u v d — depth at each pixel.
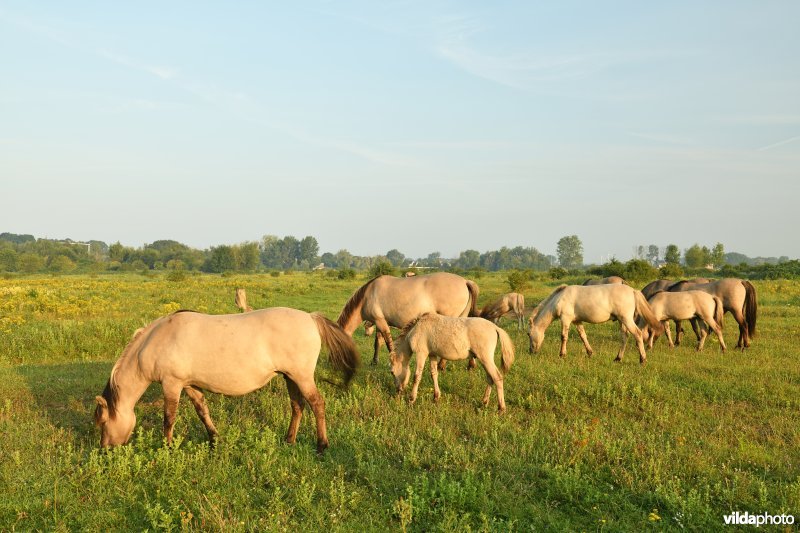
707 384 10.12
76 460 6.45
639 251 181.75
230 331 6.66
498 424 7.63
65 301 21.78
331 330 7.19
